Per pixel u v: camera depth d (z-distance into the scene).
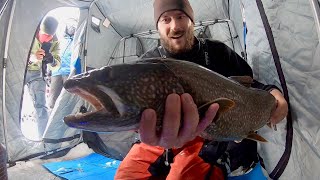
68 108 2.09
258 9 0.96
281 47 0.89
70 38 2.49
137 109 0.46
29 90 2.35
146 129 0.47
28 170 1.76
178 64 0.53
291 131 0.90
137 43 2.38
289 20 0.83
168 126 0.49
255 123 0.74
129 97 0.46
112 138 2.15
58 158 2.02
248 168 1.03
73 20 2.42
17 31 1.73
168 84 0.50
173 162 1.01
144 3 2.17
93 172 1.77
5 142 1.71
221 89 0.61
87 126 0.44
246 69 1.10
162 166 1.08
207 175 0.94
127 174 1.08
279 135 0.96
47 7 1.88
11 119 1.79
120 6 2.19
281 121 0.93
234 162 1.02
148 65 0.49
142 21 2.28
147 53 1.20
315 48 0.74
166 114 0.48
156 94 0.48
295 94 0.85
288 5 0.83
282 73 0.90
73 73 2.18
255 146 1.09
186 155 0.99
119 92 0.45
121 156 2.04
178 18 1.06
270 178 1.04
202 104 0.55
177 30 1.06
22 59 1.79
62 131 2.11
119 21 2.30
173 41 1.08
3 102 1.69
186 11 1.06
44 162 1.92
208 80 0.58
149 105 0.47
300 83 0.82
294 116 0.87
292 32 0.82
